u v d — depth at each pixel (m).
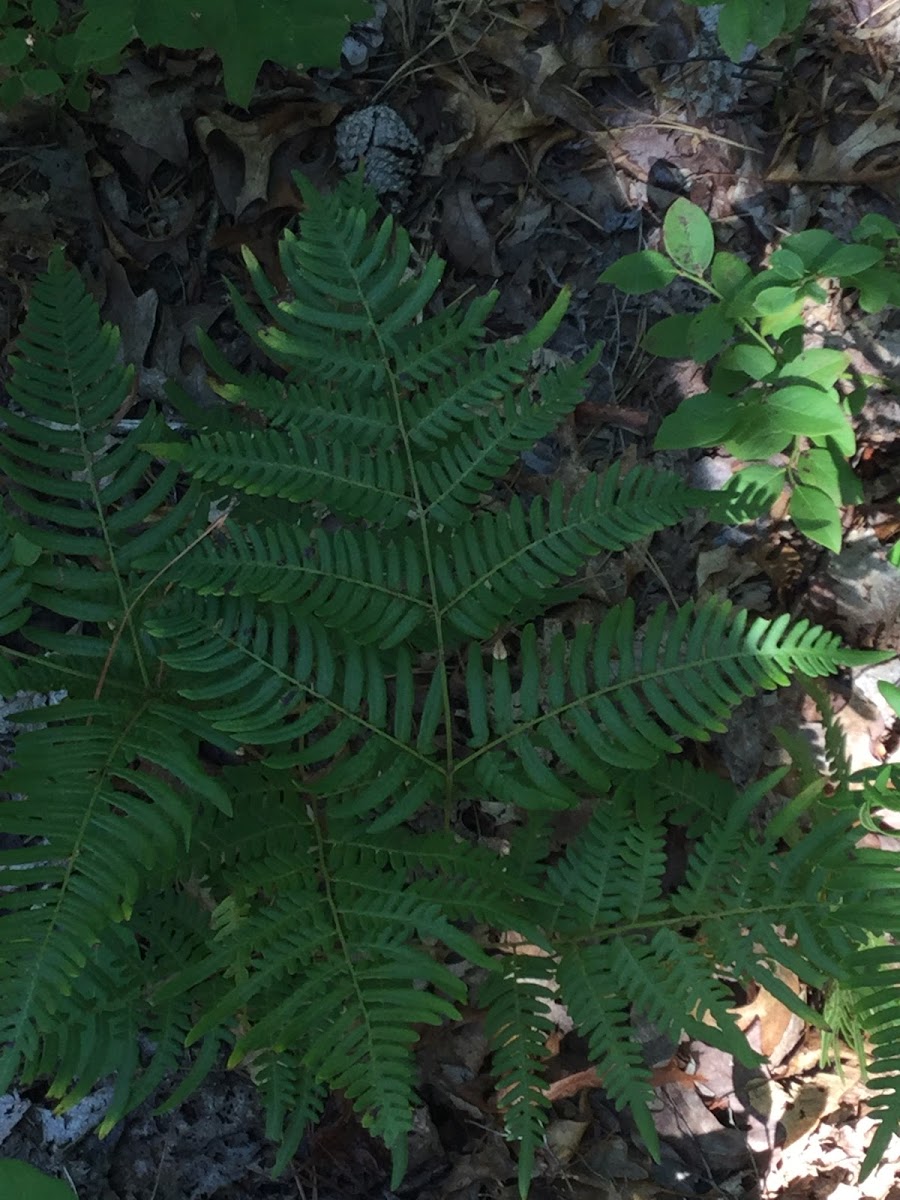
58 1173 0.63
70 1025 0.54
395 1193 0.65
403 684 0.56
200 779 0.51
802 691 0.74
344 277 0.57
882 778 0.55
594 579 0.74
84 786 0.50
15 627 0.55
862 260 0.61
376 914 0.53
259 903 0.58
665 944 0.55
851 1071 0.69
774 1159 0.68
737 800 0.57
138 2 0.55
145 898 0.57
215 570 0.54
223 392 0.56
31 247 0.73
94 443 0.57
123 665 0.56
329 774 0.55
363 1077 0.50
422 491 0.57
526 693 0.56
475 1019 0.67
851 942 0.54
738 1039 0.53
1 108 0.74
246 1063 0.66
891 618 0.75
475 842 0.70
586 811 0.70
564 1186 0.66
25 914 0.48
